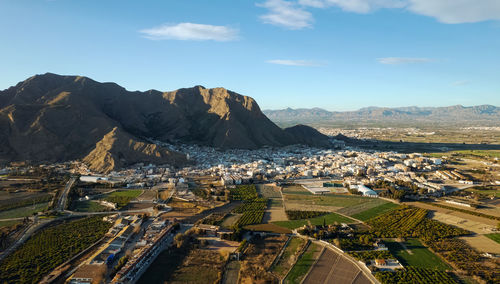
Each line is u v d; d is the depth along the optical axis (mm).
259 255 155125
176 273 137875
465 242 167750
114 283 124312
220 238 173875
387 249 159250
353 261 148750
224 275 136750
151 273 138250
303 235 178250
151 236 172875
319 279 133500
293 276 135875
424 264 145125
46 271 137875
